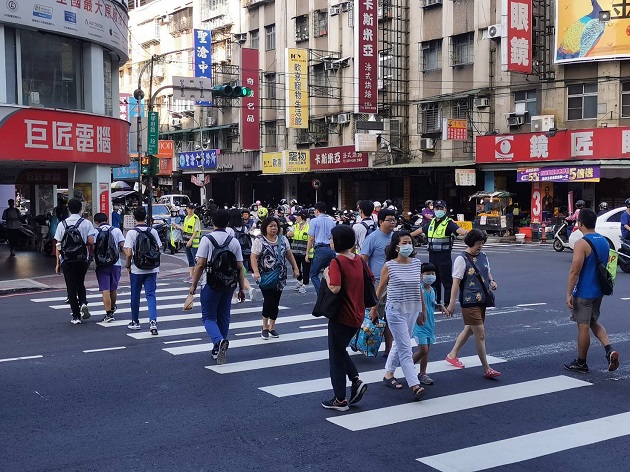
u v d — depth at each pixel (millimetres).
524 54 28188
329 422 6418
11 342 9867
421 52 35062
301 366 8508
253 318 11844
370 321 8719
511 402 7070
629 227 17375
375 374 8141
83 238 11242
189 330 10750
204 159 49938
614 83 27297
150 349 9422
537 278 16672
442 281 12086
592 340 9953
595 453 5684
